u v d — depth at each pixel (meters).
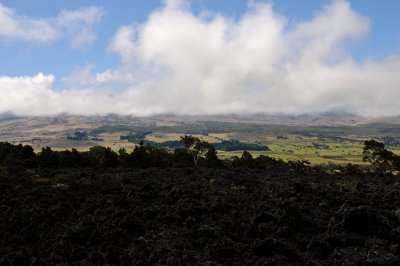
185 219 23.86
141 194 29.23
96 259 18.16
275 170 58.12
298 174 50.41
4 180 33.78
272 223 22.16
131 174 41.34
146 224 22.67
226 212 25.53
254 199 29.00
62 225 23.00
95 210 25.27
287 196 29.83
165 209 25.08
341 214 23.34
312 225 23.02
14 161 48.28
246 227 22.11
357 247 19.88
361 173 61.47
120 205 26.62
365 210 22.08
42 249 19.67
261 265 17.62
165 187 32.09
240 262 18.09
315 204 28.14
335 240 20.33
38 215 23.64
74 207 26.53
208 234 21.00
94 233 20.62
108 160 57.62
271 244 19.19
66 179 36.16
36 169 43.69
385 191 34.22
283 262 18.05
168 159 67.69
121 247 19.56
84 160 56.66
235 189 33.59
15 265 17.48
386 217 23.48
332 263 18.23
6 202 26.34
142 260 17.89
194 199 27.45
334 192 31.70
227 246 19.23
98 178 36.81
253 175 45.44
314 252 19.33
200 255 18.23
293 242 20.62
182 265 17.09
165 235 21.05
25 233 21.55
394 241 20.80
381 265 17.75
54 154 55.00
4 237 20.73
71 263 18.05
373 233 21.44
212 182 36.94
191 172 45.53
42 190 30.22
